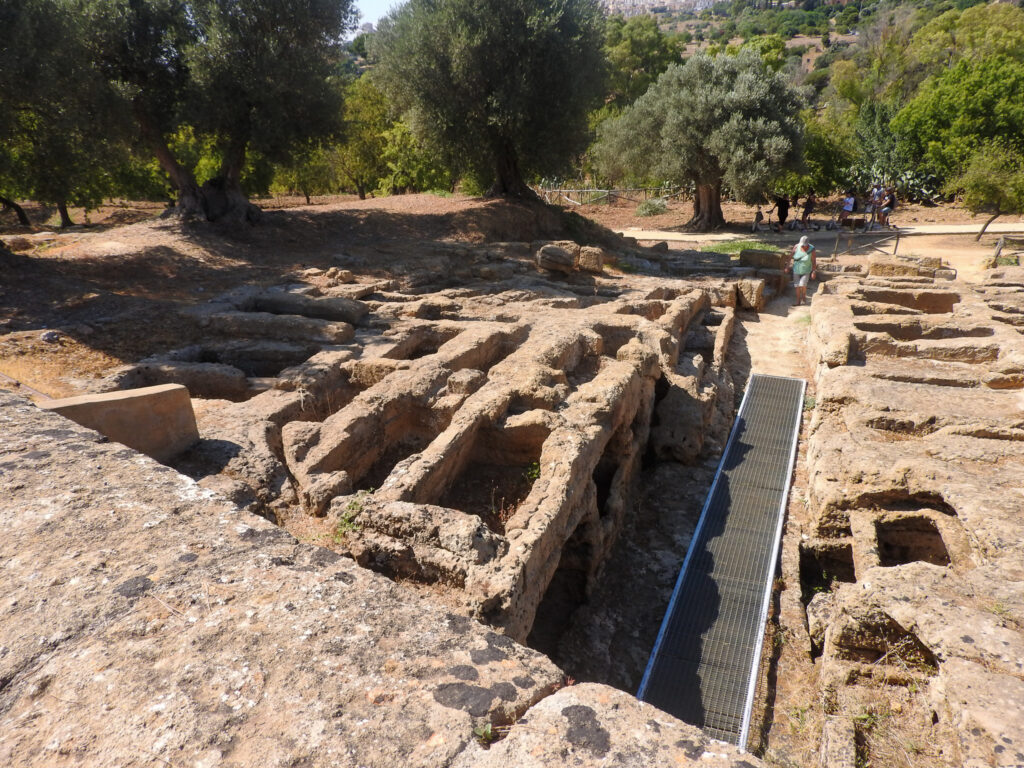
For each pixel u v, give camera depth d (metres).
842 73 55.34
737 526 8.18
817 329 12.38
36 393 7.58
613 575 7.76
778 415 10.91
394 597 2.53
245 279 15.27
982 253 22.88
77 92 14.43
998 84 32.56
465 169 25.50
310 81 18.55
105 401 5.46
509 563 4.81
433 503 6.18
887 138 35.94
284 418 7.46
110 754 1.85
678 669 6.25
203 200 19.22
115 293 13.11
